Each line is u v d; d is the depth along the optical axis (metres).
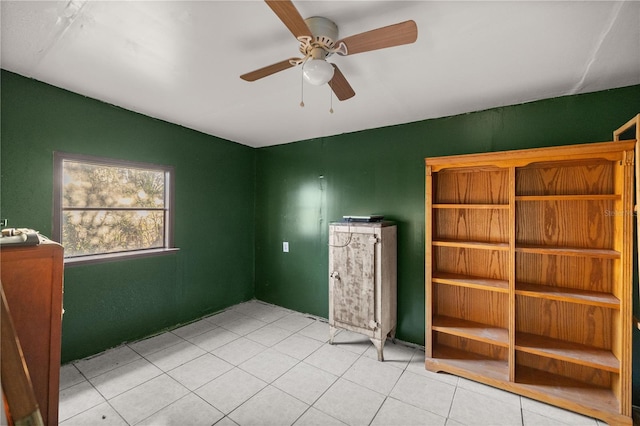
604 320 2.00
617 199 1.83
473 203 2.44
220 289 3.54
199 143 3.24
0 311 0.70
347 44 1.28
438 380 2.17
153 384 2.07
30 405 0.69
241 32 1.47
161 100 2.38
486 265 2.40
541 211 2.18
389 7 1.29
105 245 2.77
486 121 2.47
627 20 1.34
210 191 3.38
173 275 3.02
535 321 2.21
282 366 2.34
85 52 1.67
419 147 2.76
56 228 2.17
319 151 3.41
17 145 1.99
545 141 2.24
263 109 2.56
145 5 1.27
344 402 1.92
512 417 1.79
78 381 2.08
